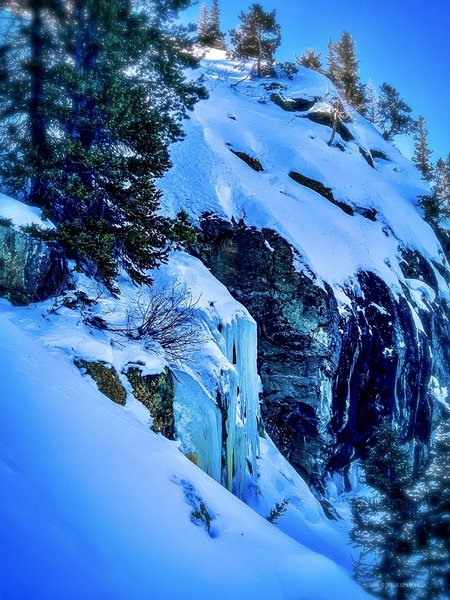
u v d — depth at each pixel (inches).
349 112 1461.6
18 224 239.9
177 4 331.0
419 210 1226.6
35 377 144.2
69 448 118.5
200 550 116.5
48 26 305.0
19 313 217.2
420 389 703.7
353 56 1807.3
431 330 803.4
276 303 508.1
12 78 296.2
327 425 506.9
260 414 473.1
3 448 100.9
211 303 364.8
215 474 269.6
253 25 1545.3
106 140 312.3
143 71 344.8
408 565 301.1
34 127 300.5
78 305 249.0
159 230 303.1
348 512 490.6
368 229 800.3
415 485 331.6
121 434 147.6
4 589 67.5
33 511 86.7
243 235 526.6
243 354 381.4
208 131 656.4
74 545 86.7
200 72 1230.9
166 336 275.9
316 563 144.0
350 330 556.4
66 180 286.5
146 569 95.7
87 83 283.6
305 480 496.1
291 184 754.2
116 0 302.2
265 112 1183.6
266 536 153.3
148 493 123.9
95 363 202.8
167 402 237.1
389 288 671.1
